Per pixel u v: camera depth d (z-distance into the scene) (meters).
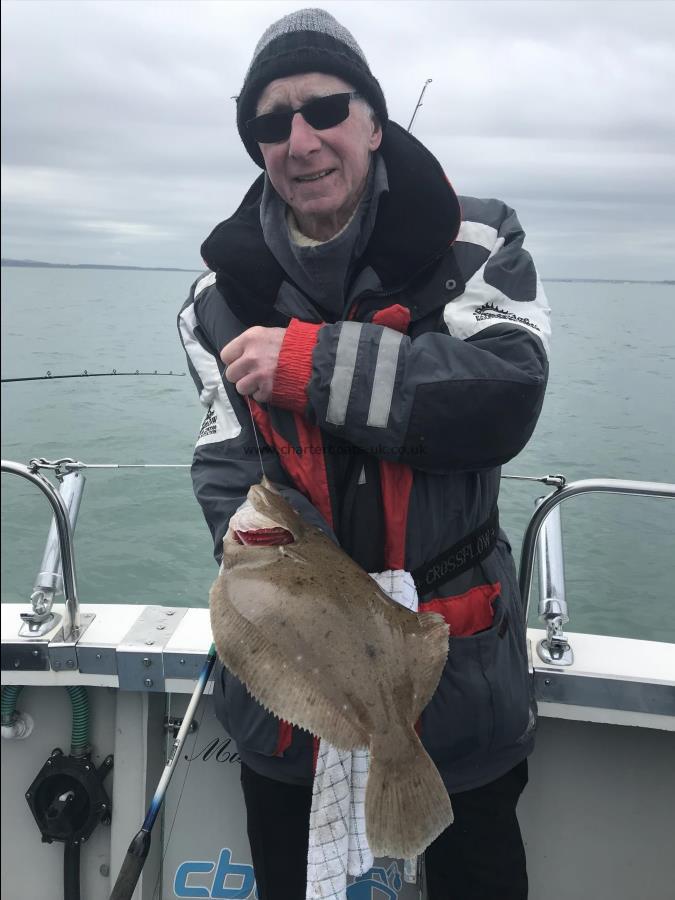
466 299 1.43
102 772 2.14
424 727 1.38
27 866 2.20
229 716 1.48
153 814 1.46
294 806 1.57
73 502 2.09
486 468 1.39
